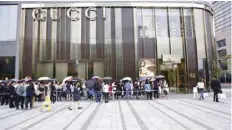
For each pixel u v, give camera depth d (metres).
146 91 20.06
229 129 7.72
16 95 14.17
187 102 17.08
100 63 27.28
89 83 20.80
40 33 27.61
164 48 27.80
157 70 27.27
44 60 27.16
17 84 15.22
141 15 28.42
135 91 21.09
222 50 78.69
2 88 16.44
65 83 21.38
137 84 21.56
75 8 28.22
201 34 28.56
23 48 27.36
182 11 28.75
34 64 27.05
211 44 29.56
